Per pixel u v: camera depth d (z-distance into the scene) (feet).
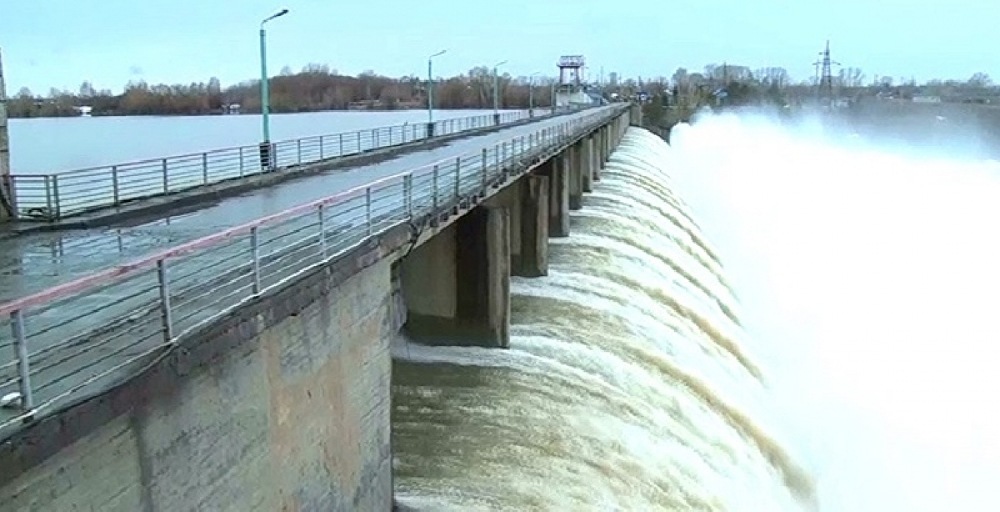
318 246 50.72
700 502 68.64
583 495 60.64
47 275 49.29
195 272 45.50
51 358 33.68
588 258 129.18
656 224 163.32
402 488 58.85
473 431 67.87
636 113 403.75
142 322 36.19
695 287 134.10
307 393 45.42
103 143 218.18
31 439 26.25
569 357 87.61
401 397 74.59
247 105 428.97
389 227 58.13
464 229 89.35
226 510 37.96
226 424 37.60
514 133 201.36
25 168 132.57
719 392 93.25
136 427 31.48
